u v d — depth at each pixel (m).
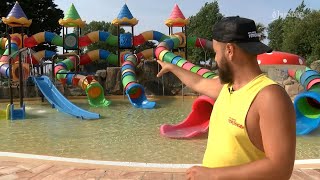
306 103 10.52
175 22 23.64
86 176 5.28
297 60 27.56
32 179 5.20
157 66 21.19
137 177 5.19
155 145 8.41
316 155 7.45
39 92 18.69
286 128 1.65
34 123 11.60
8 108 12.48
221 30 1.85
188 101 18.91
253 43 1.80
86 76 17.17
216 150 1.94
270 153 1.66
